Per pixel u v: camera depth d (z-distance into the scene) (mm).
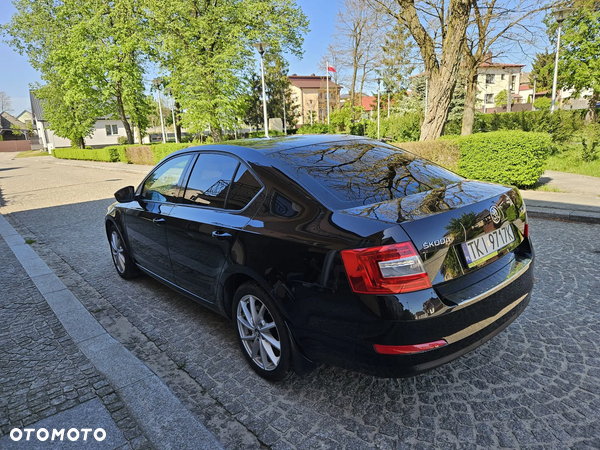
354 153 3102
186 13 22359
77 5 28859
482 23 14977
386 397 2484
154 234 3824
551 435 2088
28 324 3795
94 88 30625
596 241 5219
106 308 4152
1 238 7504
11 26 34562
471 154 9070
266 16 22969
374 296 1963
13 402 2609
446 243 2080
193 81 22531
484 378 2598
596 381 2500
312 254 2209
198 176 3395
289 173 2650
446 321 2014
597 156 12281
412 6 11984
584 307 3459
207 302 3283
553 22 19422
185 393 2678
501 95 54281
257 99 58000
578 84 23047
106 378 2822
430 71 12453
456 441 2088
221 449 2109
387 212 2178
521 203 2729
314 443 2146
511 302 2379
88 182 17812
